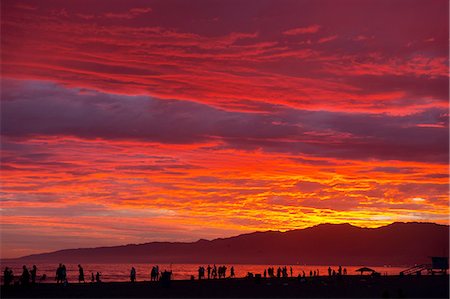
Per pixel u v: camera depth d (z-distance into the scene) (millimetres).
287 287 85625
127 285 86750
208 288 82500
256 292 76500
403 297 66750
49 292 73062
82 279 92312
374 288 83562
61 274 83688
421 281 99438
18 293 71562
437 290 79688
